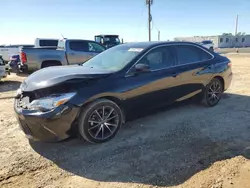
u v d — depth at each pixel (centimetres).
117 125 401
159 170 306
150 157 339
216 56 580
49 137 346
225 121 474
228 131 424
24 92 360
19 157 345
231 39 6022
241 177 287
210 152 349
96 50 1189
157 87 445
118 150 362
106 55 495
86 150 364
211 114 517
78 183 285
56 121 336
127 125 459
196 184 276
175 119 489
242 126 446
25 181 289
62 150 365
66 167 319
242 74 1102
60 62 1106
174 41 508
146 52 446
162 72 455
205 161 325
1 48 1808
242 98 654
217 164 316
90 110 364
